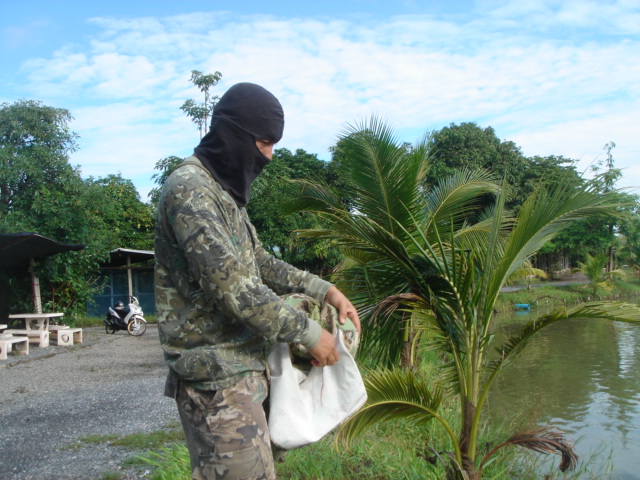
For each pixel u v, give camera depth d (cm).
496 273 387
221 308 141
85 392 715
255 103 159
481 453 508
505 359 397
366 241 414
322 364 153
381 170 522
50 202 1491
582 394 837
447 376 429
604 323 1753
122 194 2533
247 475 142
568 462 381
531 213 375
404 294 402
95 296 1888
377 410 390
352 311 173
